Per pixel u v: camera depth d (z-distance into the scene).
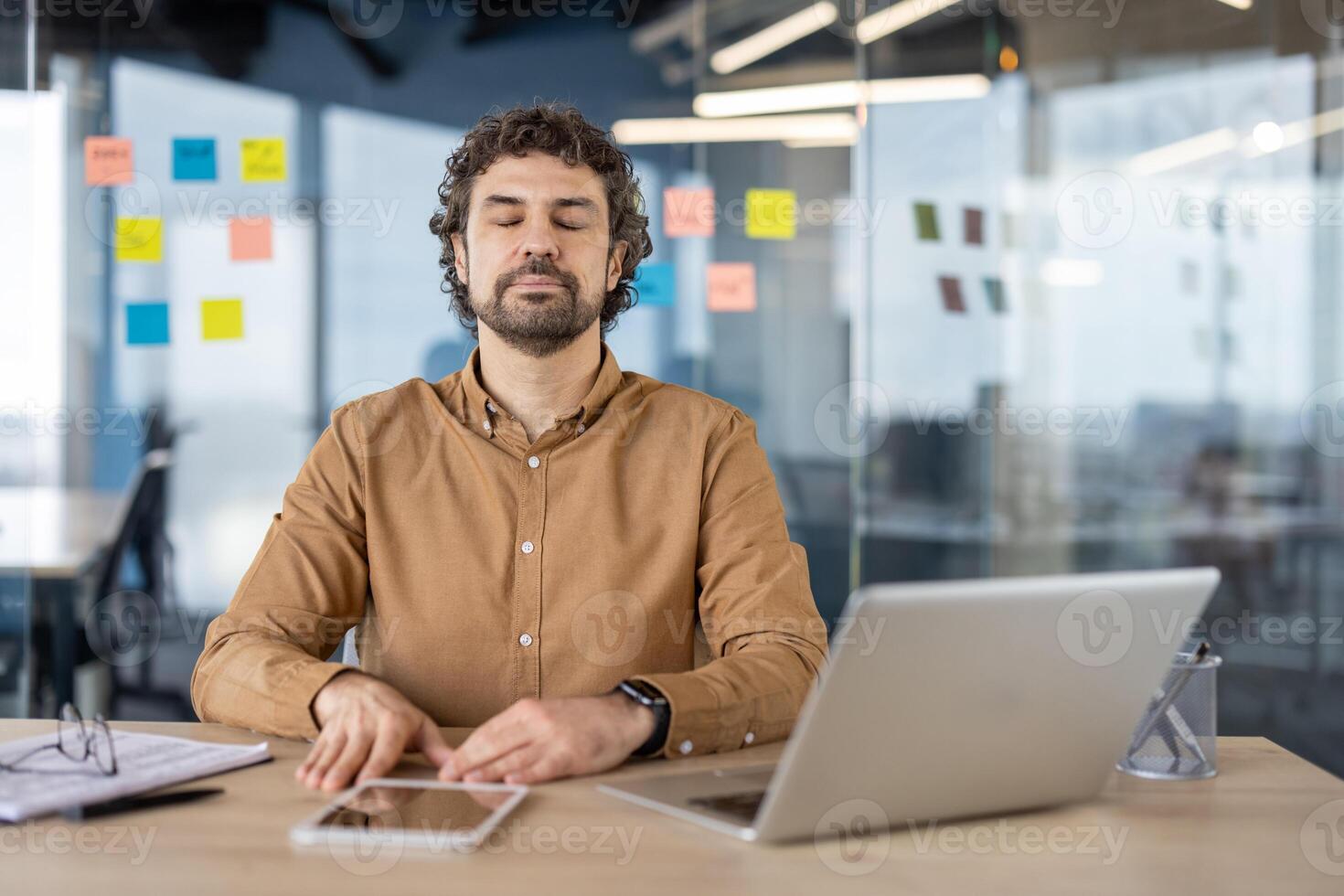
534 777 0.90
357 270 3.04
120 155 2.99
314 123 3.04
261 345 3.03
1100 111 2.85
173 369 3.01
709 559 1.29
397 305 3.05
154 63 2.99
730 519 1.30
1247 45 2.79
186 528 3.02
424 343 3.05
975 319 2.90
